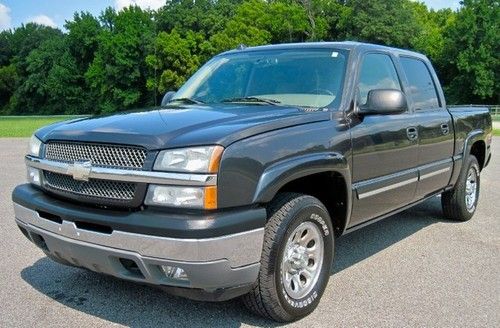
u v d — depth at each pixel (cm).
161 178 298
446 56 6562
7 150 1468
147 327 348
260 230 314
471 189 657
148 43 7106
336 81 421
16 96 8450
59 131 360
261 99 428
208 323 354
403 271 465
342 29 6831
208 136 307
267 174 320
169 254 293
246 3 6575
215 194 298
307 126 364
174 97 477
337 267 475
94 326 349
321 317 368
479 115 659
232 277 306
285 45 485
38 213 352
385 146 438
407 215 680
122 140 316
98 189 322
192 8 6950
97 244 314
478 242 559
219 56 518
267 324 354
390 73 490
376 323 360
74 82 8100
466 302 397
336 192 401
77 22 7994
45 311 371
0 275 439
